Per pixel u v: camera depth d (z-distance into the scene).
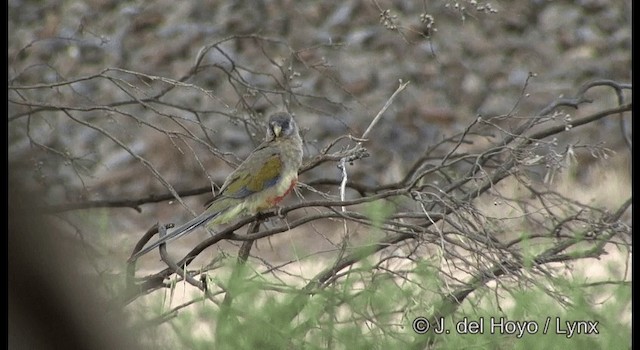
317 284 7.91
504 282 8.51
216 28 26.67
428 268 8.51
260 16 26.78
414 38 27.00
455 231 8.78
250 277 7.84
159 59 25.81
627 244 9.09
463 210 9.18
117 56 25.64
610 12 29.95
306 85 24.69
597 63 28.36
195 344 7.06
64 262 3.77
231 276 7.34
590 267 11.46
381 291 7.57
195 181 22.75
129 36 26.47
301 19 26.98
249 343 7.00
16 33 25.42
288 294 7.64
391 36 26.92
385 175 24.12
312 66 13.18
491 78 27.52
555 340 7.54
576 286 7.76
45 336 3.68
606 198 17.84
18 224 3.64
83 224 9.01
